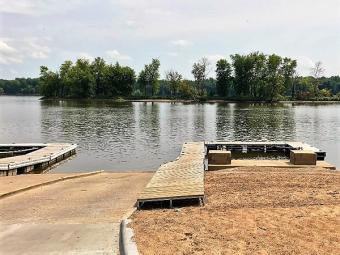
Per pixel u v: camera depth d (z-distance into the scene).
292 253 7.68
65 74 130.00
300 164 22.03
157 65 131.00
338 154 30.83
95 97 126.75
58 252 8.28
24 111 76.56
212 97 119.25
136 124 51.00
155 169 25.17
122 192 15.03
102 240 8.96
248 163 22.50
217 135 41.62
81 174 19.70
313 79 130.62
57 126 49.12
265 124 52.28
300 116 65.00
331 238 8.39
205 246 8.06
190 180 14.18
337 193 12.00
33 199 13.73
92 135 40.88
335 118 61.53
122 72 126.19
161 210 11.27
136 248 7.98
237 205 11.06
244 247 8.00
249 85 118.75
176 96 131.50
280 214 10.00
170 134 41.91
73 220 10.77
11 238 9.23
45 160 25.52
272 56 114.62
